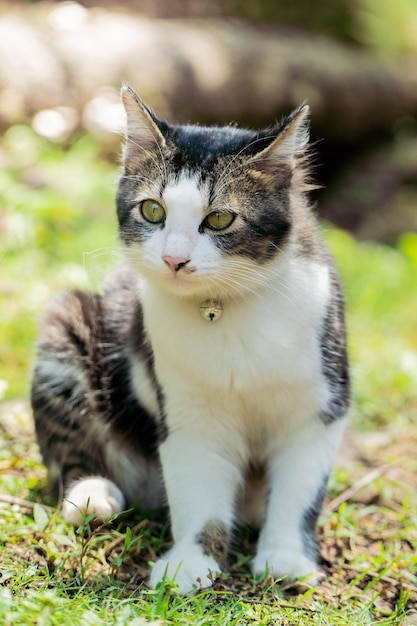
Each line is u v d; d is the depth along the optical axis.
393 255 11.16
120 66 11.38
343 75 14.08
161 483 5.00
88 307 5.36
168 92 11.73
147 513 5.04
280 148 4.30
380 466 5.98
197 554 4.32
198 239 4.18
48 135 10.14
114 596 3.96
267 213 4.29
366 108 14.38
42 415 5.31
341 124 14.24
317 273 4.55
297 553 4.41
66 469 5.26
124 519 5.01
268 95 12.98
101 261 5.85
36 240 8.39
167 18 14.07
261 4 15.27
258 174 4.29
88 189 9.35
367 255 10.71
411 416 6.95
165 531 4.88
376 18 16.08
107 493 4.87
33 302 7.47
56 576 4.05
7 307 7.53
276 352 4.34
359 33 16.08
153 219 4.34
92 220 9.15
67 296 5.52
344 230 13.66
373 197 14.24
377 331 8.58
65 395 5.27
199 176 4.21
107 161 10.66
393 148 15.01
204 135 4.43
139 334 4.84
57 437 5.29
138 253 4.41
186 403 4.50
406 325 8.95
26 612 3.43
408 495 5.49
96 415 5.26
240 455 4.72
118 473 5.34
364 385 7.16
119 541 4.50
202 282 4.21
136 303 4.94
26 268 8.10
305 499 4.57
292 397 4.46
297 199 4.71
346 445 6.09
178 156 4.29
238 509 4.94
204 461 4.58
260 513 5.08
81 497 4.71
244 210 4.23
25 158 9.63
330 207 14.20
